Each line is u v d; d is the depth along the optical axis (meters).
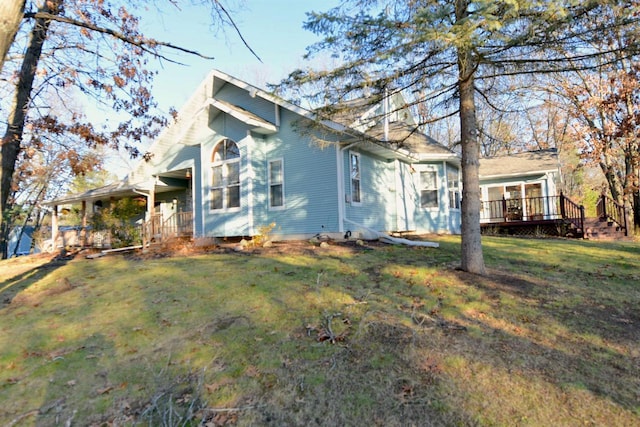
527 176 18.78
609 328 4.34
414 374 3.54
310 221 11.52
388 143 10.22
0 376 3.79
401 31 5.84
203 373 3.53
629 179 16.83
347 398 3.23
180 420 2.95
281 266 7.61
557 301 5.24
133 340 4.46
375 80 7.14
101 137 11.66
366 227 11.16
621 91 15.68
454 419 2.92
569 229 14.11
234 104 13.37
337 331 4.46
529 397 3.14
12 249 28.69
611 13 5.45
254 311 5.16
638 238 12.47
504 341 4.12
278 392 3.36
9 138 9.45
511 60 6.43
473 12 5.37
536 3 4.83
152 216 14.88
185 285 6.50
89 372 3.81
